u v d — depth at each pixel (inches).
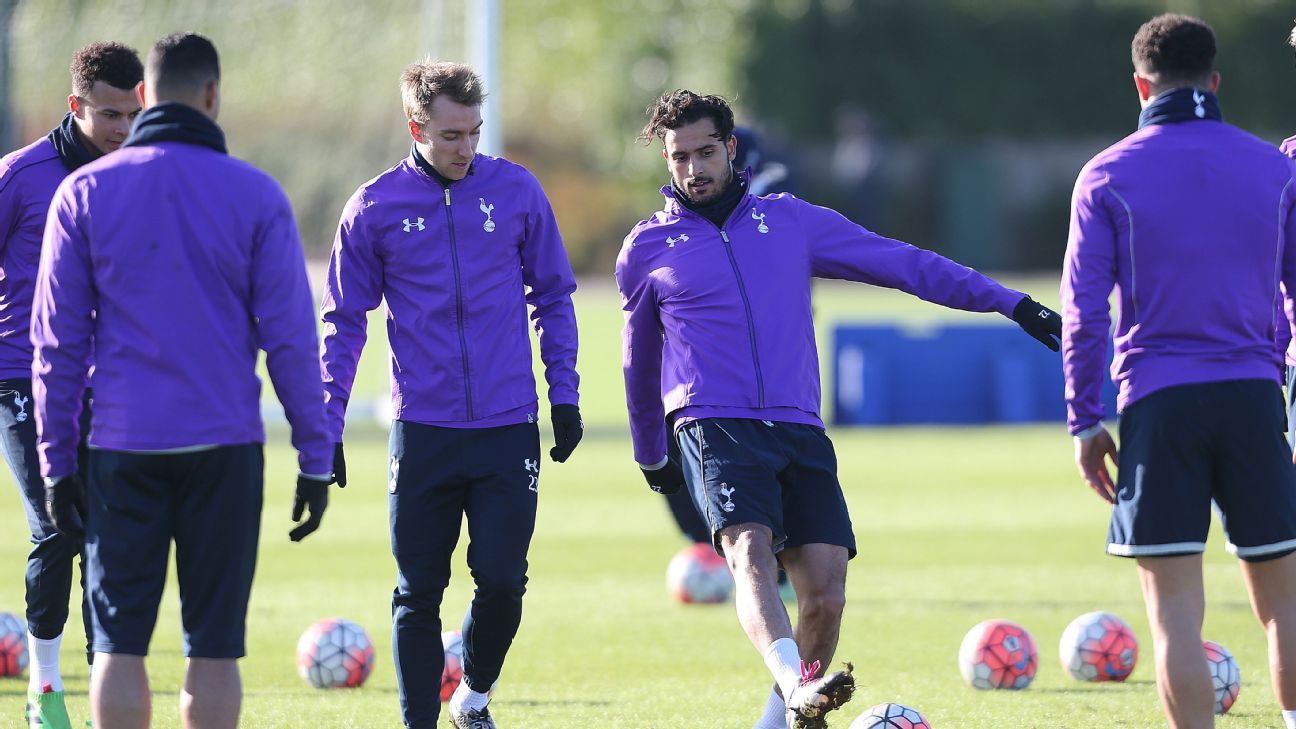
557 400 842.8
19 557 1624.0
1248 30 5689.0
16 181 849.5
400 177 828.6
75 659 1122.7
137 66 842.2
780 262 825.5
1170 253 735.7
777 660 732.0
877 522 1827.0
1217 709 916.0
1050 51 5831.7
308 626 1253.1
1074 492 2058.3
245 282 677.3
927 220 5821.9
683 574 1355.8
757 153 1307.8
